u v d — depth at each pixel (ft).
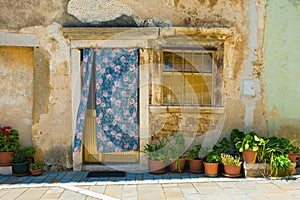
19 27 16.94
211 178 15.80
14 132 17.03
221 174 16.42
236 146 16.12
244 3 17.46
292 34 17.76
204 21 17.31
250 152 15.92
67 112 17.21
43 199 12.93
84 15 17.07
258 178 15.69
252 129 17.65
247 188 14.26
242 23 17.46
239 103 17.57
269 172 15.92
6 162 16.53
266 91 17.72
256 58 17.60
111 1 17.10
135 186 14.62
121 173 16.81
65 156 17.25
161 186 14.62
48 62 17.11
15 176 16.20
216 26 17.31
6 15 16.88
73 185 14.74
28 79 17.35
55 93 17.16
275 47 17.69
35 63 17.07
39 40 17.03
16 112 17.35
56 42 17.06
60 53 17.07
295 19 17.75
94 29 16.62
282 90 17.83
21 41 16.96
